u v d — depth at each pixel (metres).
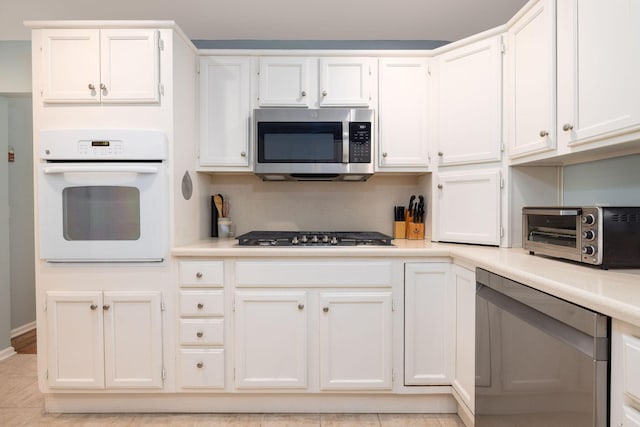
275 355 1.92
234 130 2.26
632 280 1.08
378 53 2.23
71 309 1.90
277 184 2.60
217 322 1.92
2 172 2.72
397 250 1.92
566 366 0.99
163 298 1.92
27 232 3.37
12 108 3.22
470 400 1.70
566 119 1.49
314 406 1.98
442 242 2.22
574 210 1.34
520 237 1.98
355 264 1.92
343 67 2.25
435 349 1.93
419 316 1.93
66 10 2.24
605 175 1.69
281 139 2.19
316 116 2.18
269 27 2.43
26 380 2.34
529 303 1.20
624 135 1.22
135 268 1.92
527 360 1.21
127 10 2.24
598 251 1.25
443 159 2.18
